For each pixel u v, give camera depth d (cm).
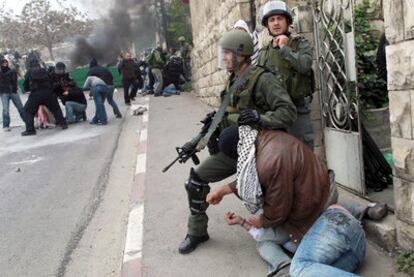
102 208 569
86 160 820
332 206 329
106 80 1231
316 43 508
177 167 652
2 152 960
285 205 308
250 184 314
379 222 364
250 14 770
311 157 316
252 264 360
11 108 1830
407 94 310
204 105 1342
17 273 426
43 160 855
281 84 335
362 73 581
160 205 509
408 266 321
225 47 343
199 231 392
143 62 2177
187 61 2027
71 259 444
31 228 525
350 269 312
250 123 316
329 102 498
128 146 902
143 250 404
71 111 1242
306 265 288
